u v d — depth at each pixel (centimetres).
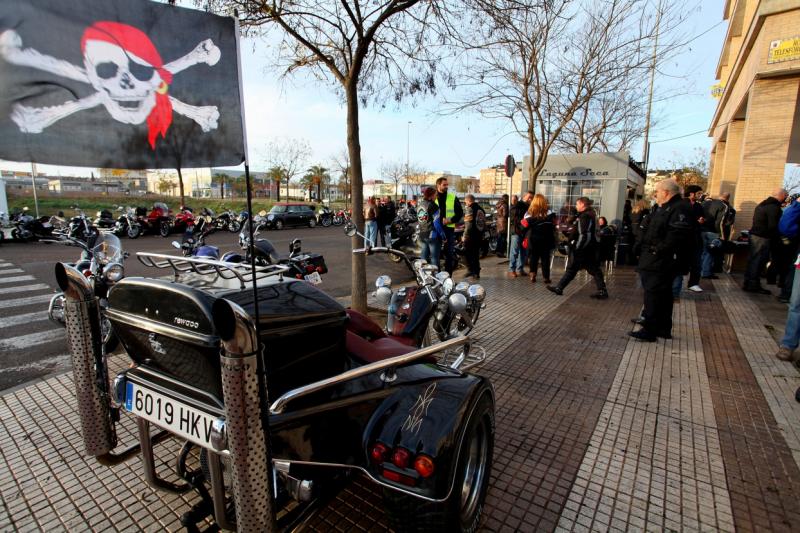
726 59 1672
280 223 2491
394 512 197
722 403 370
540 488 261
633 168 1383
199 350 164
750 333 561
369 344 239
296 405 181
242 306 170
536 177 1169
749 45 1084
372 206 1336
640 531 228
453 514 193
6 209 1984
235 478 154
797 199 748
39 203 3281
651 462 288
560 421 338
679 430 327
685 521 236
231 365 146
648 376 423
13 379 421
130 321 185
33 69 142
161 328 173
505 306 688
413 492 186
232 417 150
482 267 1108
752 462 289
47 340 527
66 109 148
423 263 392
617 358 470
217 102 177
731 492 259
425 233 801
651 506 246
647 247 521
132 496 252
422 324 363
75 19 148
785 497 255
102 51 153
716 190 1828
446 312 405
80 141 151
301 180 6222
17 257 1140
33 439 312
